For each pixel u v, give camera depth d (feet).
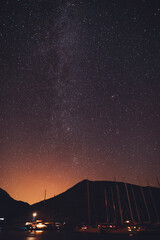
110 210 266.98
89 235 71.87
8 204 356.59
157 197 300.40
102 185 358.64
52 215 266.77
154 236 65.67
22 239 53.11
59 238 57.98
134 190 331.98
